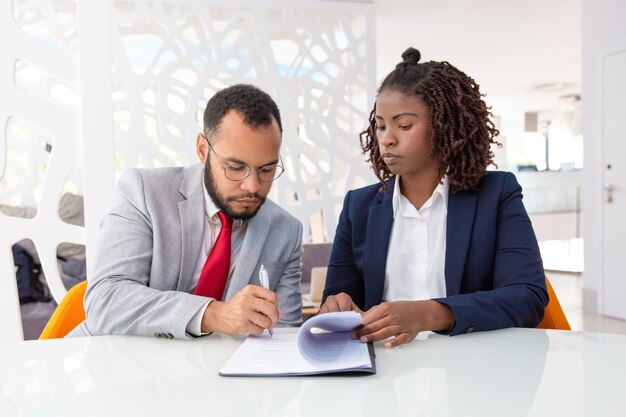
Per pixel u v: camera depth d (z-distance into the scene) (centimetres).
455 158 121
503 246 119
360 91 421
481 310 99
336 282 137
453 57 661
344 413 62
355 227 135
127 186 128
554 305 125
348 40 393
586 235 430
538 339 95
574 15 507
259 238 130
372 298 130
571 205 927
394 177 136
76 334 113
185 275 124
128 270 115
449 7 478
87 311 108
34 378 76
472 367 79
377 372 77
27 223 244
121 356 87
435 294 126
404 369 78
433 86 116
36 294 321
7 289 233
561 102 1017
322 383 73
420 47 610
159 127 339
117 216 124
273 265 133
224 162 112
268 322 94
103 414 62
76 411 63
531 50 634
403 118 117
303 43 385
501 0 464
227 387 71
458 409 63
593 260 425
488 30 551
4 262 235
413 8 479
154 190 128
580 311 431
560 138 1145
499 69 733
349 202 140
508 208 122
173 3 339
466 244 121
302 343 81
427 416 61
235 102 111
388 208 131
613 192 407
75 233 251
